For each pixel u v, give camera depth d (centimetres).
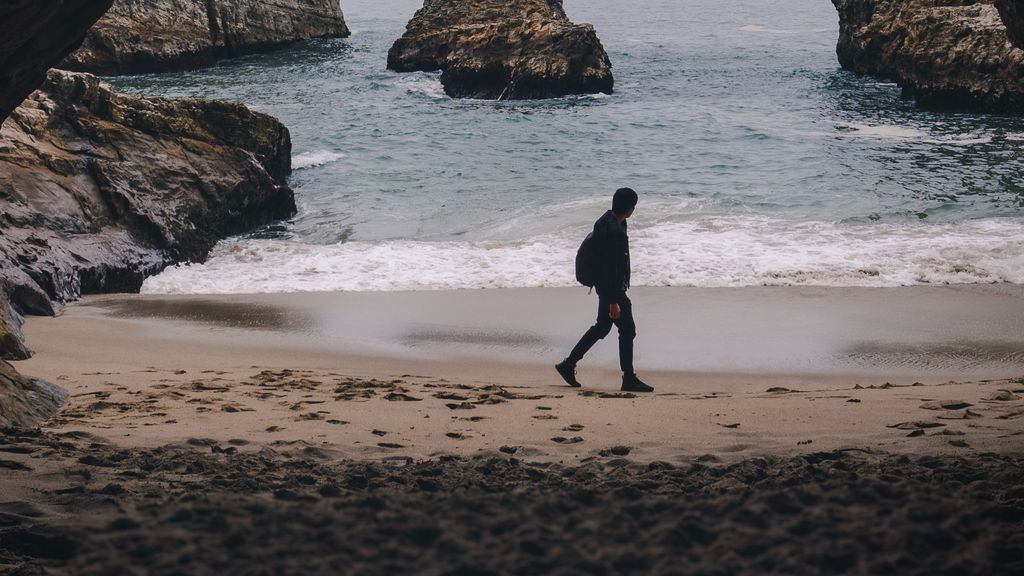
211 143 2127
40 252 1505
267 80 4675
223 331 1280
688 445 579
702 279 1545
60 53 689
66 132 1883
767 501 348
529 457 552
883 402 766
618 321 945
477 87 4288
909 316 1315
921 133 3200
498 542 310
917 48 3866
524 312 1370
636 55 5781
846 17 5025
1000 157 2688
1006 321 1280
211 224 1961
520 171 2630
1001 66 3591
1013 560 295
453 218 2102
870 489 358
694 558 298
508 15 4878
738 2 10056
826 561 292
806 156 2795
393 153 2897
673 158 2809
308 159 2756
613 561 293
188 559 289
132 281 1634
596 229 936
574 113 3725
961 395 802
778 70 5097
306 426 681
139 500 410
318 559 292
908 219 1953
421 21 4981
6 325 1101
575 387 961
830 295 1441
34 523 375
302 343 1216
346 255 1778
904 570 284
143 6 5050
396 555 298
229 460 527
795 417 695
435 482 432
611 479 444
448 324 1309
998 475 414
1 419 700
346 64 5253
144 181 1883
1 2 587
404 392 871
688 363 1105
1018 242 1706
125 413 754
